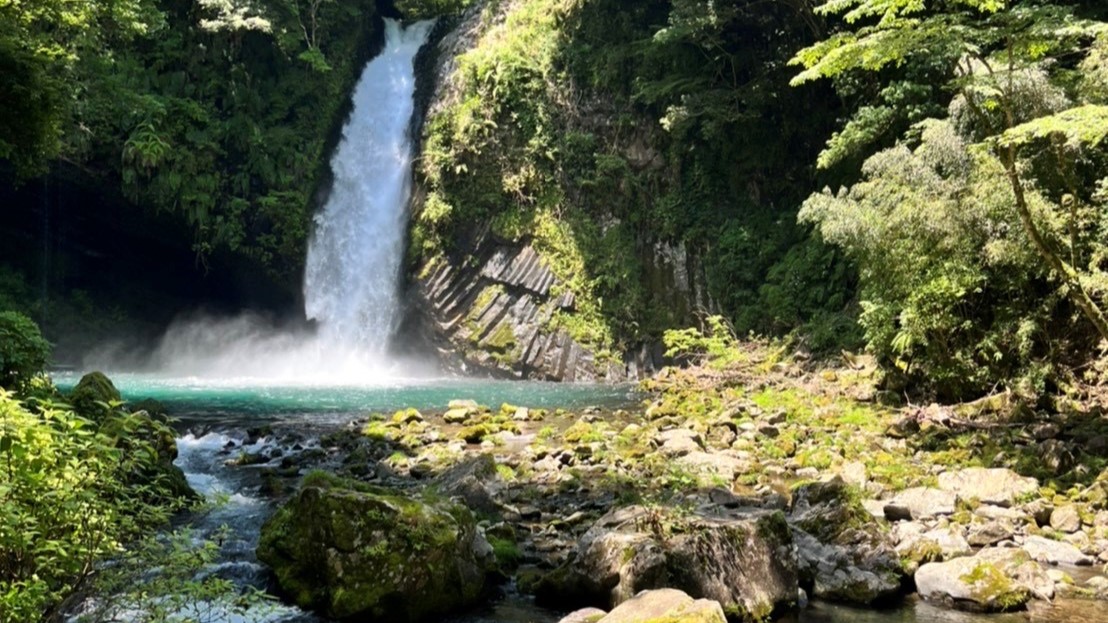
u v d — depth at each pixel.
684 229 28.67
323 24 32.53
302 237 30.34
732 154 28.62
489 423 16.27
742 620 6.78
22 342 12.42
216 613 6.47
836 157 20.75
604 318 28.19
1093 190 14.30
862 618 6.89
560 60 31.00
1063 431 13.15
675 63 28.80
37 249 30.05
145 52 28.59
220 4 28.52
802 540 8.12
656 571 6.78
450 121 30.61
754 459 12.88
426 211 29.78
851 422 15.30
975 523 9.20
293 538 7.19
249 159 29.73
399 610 6.74
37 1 16.06
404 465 12.65
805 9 25.22
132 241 30.27
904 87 19.59
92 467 5.55
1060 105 13.27
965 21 11.66
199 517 9.34
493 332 28.55
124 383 25.62
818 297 23.70
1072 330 15.05
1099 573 8.02
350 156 32.34
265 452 13.73
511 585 7.64
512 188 29.38
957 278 14.59
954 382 15.80
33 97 13.98
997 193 13.88
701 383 21.09
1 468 5.05
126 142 26.88
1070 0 17.75
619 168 29.55
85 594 5.29
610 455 12.88
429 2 38.34
